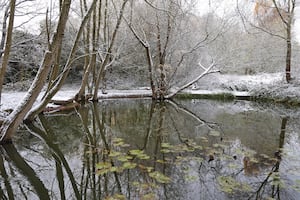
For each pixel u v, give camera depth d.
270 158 5.21
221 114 10.46
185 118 9.61
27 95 5.68
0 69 5.96
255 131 7.56
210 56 15.84
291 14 13.82
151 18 14.04
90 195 3.80
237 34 18.03
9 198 3.71
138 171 4.52
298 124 8.58
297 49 17.97
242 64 17.64
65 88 17.59
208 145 6.09
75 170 4.68
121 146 6.00
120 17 11.68
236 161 5.04
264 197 3.65
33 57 12.53
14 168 4.79
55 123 8.34
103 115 9.98
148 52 13.62
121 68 18.48
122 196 3.68
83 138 6.73
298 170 4.61
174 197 3.65
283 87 13.85
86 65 12.50
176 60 14.98
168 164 4.85
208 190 3.86
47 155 5.45
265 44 18.73
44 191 3.94
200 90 16.22
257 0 16.25
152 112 10.82
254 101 14.27
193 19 15.74
